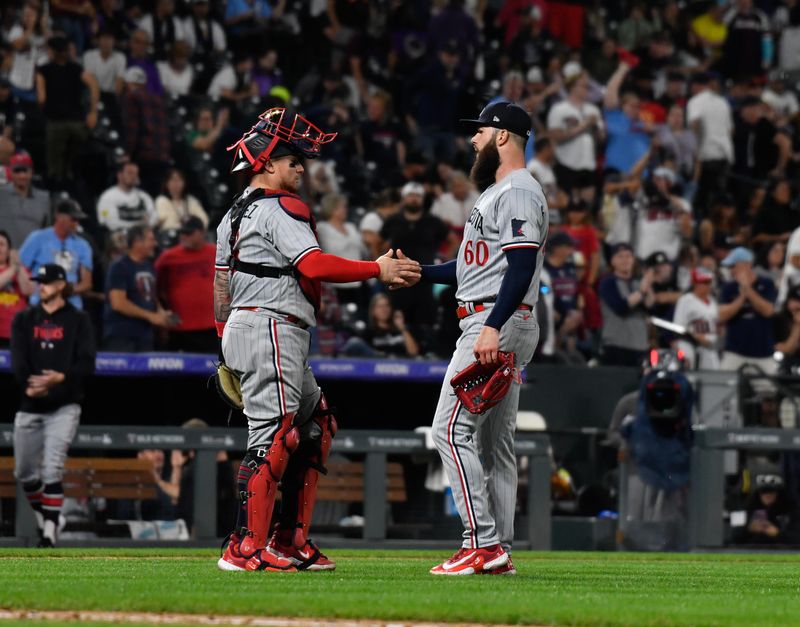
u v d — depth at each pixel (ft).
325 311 170.50
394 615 50.52
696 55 265.54
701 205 233.14
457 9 228.02
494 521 71.26
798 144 256.32
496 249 70.13
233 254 72.13
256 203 71.72
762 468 134.82
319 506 126.62
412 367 159.02
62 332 120.88
